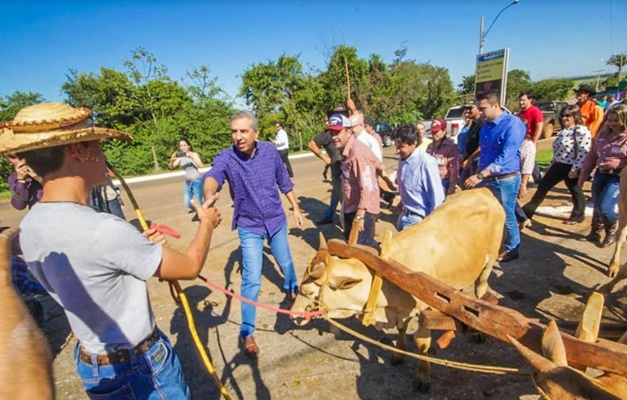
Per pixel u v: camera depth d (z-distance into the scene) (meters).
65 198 1.48
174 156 8.39
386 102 33.62
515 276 4.55
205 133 25.55
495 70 11.47
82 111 1.54
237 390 3.04
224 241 6.64
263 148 3.46
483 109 4.57
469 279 3.31
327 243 3.05
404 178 3.93
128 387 1.68
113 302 1.56
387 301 2.75
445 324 2.31
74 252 1.41
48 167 1.43
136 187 14.62
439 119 5.88
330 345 3.54
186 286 4.93
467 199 3.41
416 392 2.91
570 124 5.66
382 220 7.07
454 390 2.90
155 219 8.51
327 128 4.13
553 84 52.38
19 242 1.47
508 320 1.83
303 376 3.16
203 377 3.21
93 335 1.58
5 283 0.92
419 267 2.90
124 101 26.11
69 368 3.47
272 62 32.41
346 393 2.95
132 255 1.47
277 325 3.91
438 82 39.31
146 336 1.69
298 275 5.02
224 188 11.43
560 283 4.33
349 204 4.48
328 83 32.88
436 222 3.17
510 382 2.94
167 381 1.78
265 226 3.50
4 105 23.48
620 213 4.21
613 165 4.64
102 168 1.61
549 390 1.39
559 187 8.60
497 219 3.47
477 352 3.30
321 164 17.45
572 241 5.42
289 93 32.84
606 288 3.85
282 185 3.81
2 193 17.39
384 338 3.58
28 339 0.81
